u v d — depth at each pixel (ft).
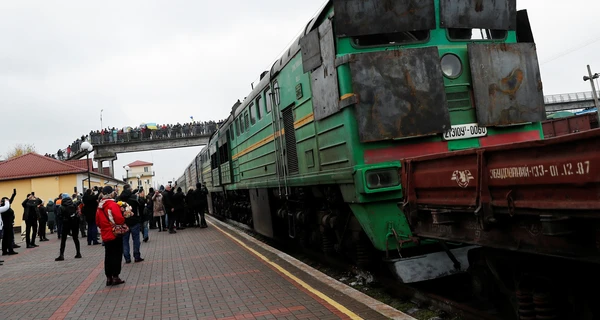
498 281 15.14
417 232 16.62
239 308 19.72
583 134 9.07
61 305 23.26
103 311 21.33
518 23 23.06
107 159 156.76
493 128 20.84
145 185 355.77
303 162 26.48
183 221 65.82
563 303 12.78
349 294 20.03
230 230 53.78
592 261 9.50
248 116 40.93
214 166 69.62
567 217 9.68
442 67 20.62
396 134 19.70
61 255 41.37
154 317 19.58
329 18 21.34
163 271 30.63
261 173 37.45
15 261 44.09
